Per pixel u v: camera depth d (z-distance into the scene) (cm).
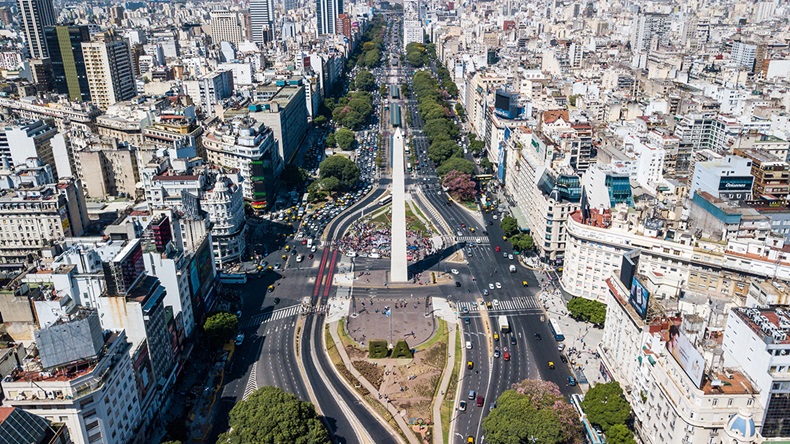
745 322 19150
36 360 19700
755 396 17988
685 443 18550
